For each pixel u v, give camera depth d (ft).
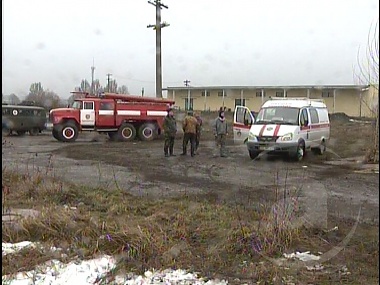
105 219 20.43
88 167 41.24
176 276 14.87
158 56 93.50
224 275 15.06
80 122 75.15
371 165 44.83
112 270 15.07
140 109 77.92
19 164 40.63
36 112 88.69
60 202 24.88
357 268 15.85
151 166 42.63
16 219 19.24
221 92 159.33
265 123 49.57
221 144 51.70
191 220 20.76
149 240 17.04
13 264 15.33
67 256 16.21
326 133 57.21
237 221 20.12
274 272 15.26
